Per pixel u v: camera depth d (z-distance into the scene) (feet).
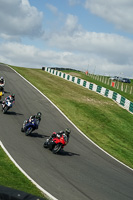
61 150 50.52
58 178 35.37
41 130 62.03
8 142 47.96
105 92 136.98
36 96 102.94
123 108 117.29
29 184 30.94
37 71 214.07
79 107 100.99
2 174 32.04
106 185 36.42
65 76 189.78
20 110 77.20
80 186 33.94
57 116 80.43
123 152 61.93
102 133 75.05
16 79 136.05
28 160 40.52
